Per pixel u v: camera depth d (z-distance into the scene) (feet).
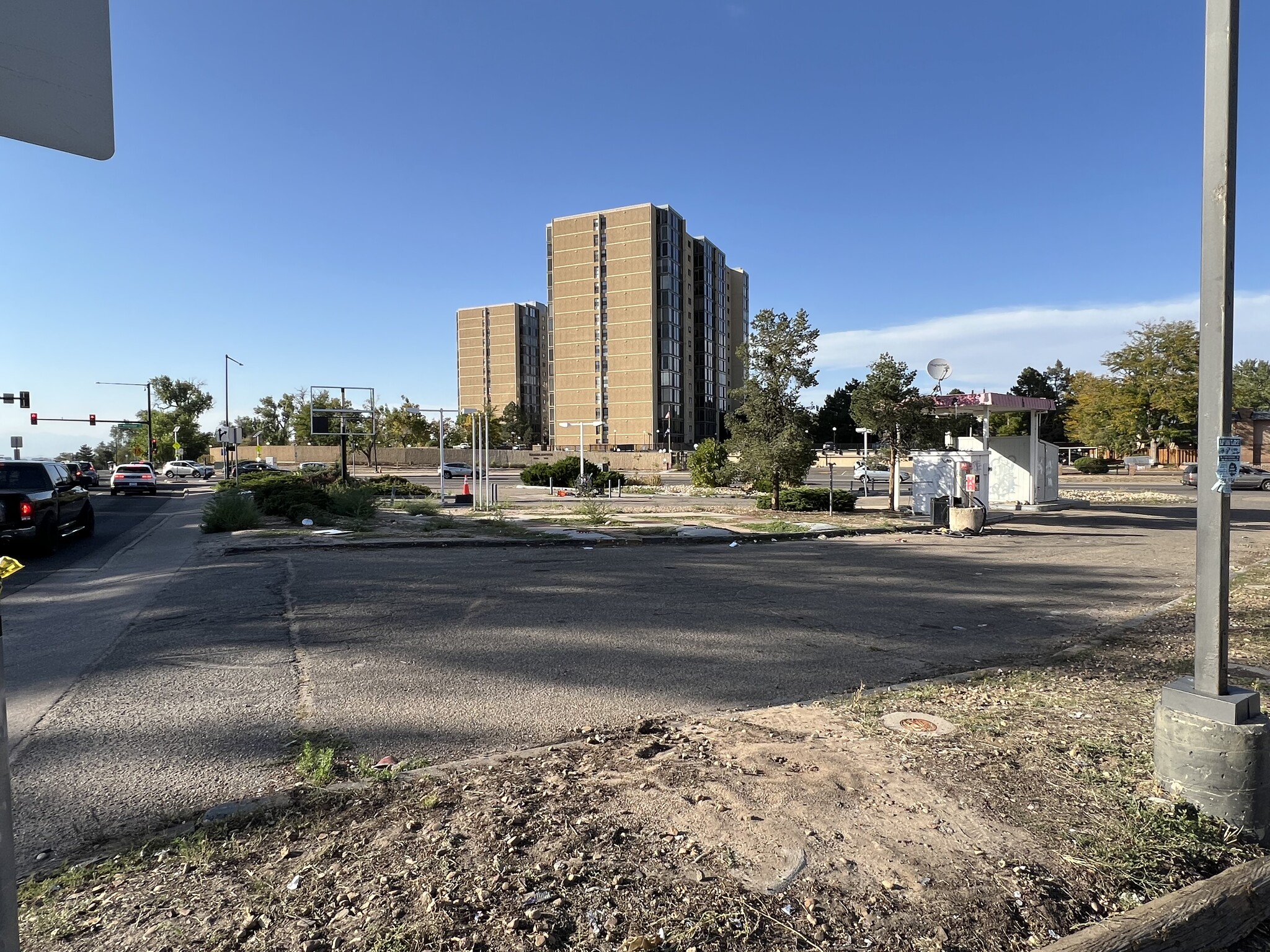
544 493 114.42
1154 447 190.90
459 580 33.58
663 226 353.92
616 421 352.69
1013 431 222.07
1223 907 9.06
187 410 305.73
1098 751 13.23
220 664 19.97
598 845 9.77
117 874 9.25
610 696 17.52
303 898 8.59
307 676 18.89
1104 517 71.46
